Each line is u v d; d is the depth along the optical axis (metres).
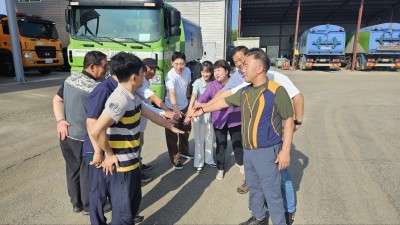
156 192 3.67
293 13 34.59
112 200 2.34
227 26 24.78
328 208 3.26
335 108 8.72
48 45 14.16
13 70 13.95
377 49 20.70
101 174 2.35
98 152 2.23
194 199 3.50
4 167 4.21
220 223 3.02
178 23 6.99
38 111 7.48
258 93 2.45
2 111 7.36
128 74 2.12
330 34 21.50
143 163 4.55
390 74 19.92
